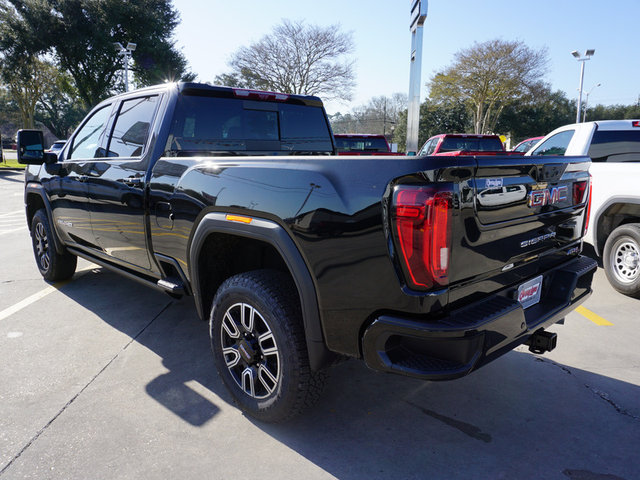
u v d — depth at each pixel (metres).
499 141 11.15
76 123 48.41
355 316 1.99
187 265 2.81
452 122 48.38
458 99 42.47
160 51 38.78
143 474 2.14
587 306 4.43
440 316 1.86
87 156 3.95
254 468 2.18
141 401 2.75
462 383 2.98
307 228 2.06
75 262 4.94
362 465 2.21
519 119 50.06
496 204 2.01
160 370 3.13
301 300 2.14
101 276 5.33
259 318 2.44
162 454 2.28
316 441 2.38
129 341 3.59
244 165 2.38
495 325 1.89
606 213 4.94
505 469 2.18
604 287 5.02
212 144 3.36
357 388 2.92
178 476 2.13
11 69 35.94
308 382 2.27
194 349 3.45
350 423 2.54
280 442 2.38
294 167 2.15
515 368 3.19
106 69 38.75
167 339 3.62
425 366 1.85
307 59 33.66
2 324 3.91
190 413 2.63
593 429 2.49
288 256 2.13
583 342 3.61
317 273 2.06
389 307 1.88
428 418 2.59
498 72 38.75
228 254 2.79
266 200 2.22
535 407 2.71
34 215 4.88
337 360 2.25
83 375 3.06
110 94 40.47
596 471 2.17
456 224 1.82
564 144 5.70
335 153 4.26
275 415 2.40
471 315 1.88
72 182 3.97
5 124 77.12
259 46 33.75
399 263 1.82
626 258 4.69
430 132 49.09
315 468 2.19
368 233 1.87
